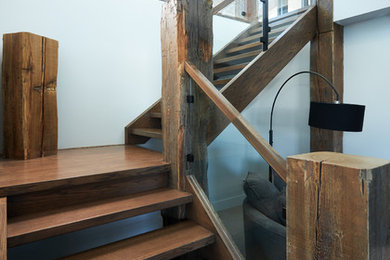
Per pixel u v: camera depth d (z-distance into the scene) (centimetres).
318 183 84
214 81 219
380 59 280
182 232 163
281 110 334
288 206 93
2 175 163
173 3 188
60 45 266
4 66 218
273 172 122
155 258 136
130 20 312
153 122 326
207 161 174
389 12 264
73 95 277
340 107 187
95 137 293
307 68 322
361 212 74
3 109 221
